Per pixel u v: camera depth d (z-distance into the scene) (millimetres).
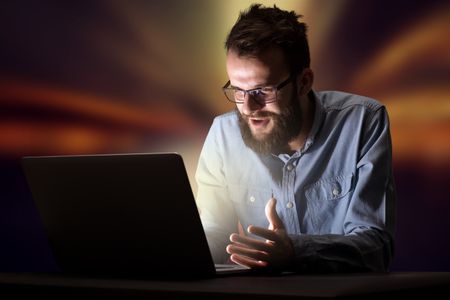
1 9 3344
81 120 3391
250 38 1836
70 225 1604
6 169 3363
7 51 3367
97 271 1616
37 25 3365
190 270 1447
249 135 1973
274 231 1588
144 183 1433
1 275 1584
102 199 1513
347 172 2029
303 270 1592
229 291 1132
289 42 1881
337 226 2051
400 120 3234
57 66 3385
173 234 1439
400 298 1178
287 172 2072
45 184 1600
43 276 1540
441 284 1283
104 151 3398
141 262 1511
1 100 3369
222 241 2164
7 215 3361
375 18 3221
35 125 3379
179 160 1369
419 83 3199
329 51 3281
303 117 2035
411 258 3252
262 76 1842
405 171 3230
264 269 1548
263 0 3324
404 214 3240
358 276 1411
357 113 2041
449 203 3197
